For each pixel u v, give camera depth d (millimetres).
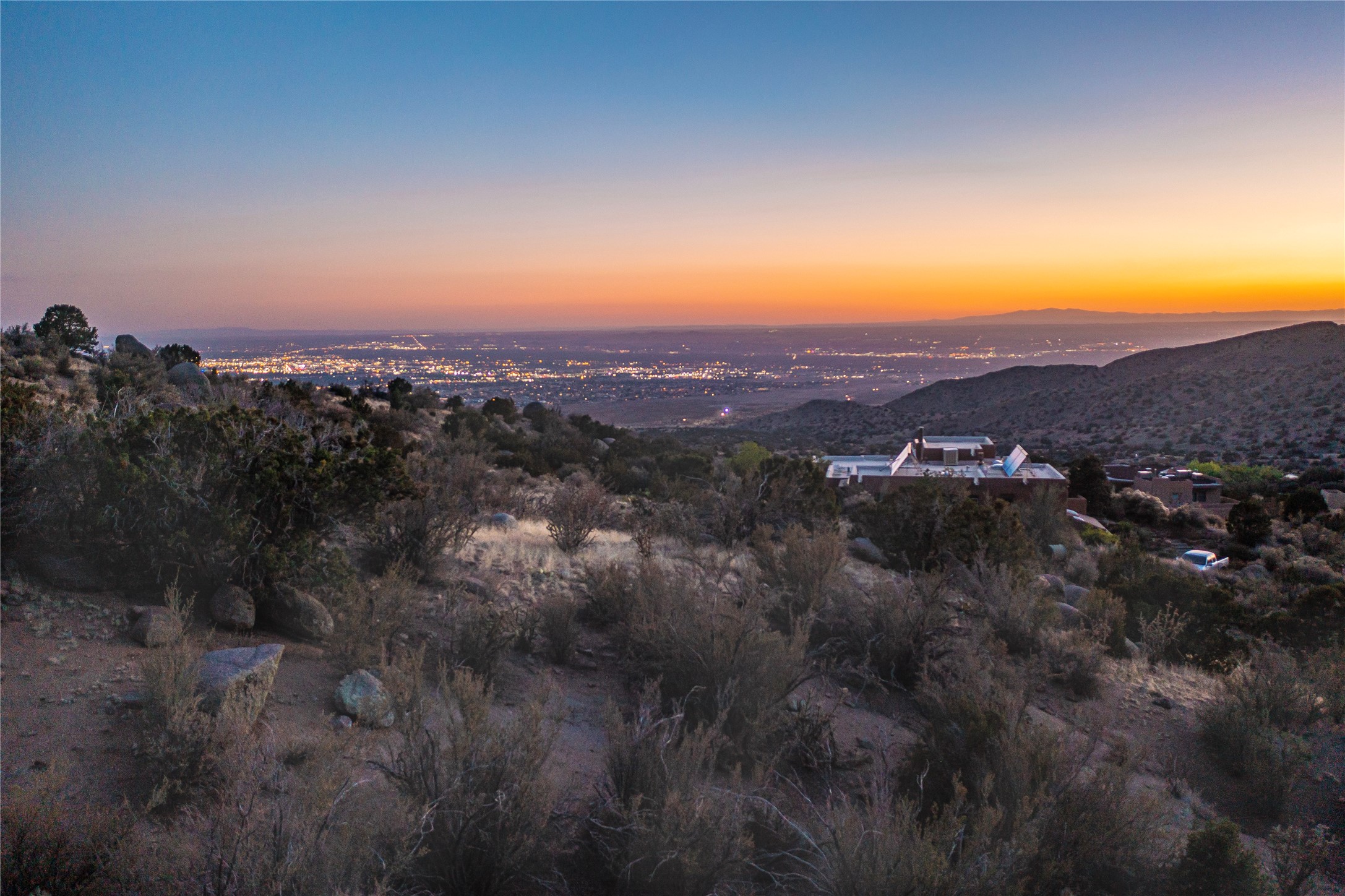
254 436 6379
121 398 7094
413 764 3812
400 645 5988
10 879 2795
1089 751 5098
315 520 6441
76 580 5480
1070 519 33125
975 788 4773
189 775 3688
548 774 4539
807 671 6160
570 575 9414
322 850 3104
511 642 6812
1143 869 4535
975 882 3672
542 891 3758
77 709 4125
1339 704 8523
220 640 5336
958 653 7613
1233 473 62281
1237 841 4410
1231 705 8086
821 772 5473
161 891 2881
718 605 6441
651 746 4430
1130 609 12648
